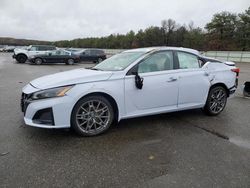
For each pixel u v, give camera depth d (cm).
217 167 304
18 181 266
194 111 564
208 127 454
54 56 2116
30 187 256
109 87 395
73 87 374
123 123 465
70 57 2191
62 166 300
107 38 8694
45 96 363
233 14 6047
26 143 363
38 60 2078
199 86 488
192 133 421
